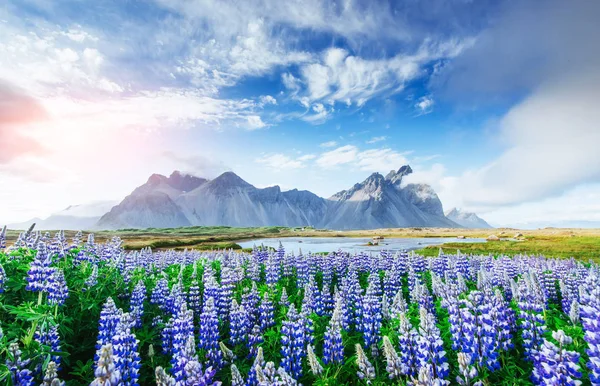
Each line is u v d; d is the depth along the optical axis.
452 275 20.05
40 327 8.54
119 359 7.11
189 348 7.00
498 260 22.89
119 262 16.22
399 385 7.29
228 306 13.54
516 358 8.98
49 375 5.30
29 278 9.72
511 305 12.51
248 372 8.84
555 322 11.07
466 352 7.73
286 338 9.24
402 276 21.92
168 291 14.88
